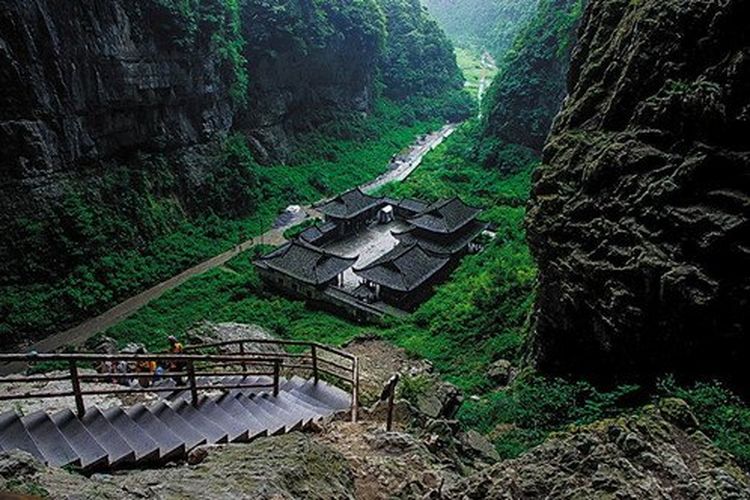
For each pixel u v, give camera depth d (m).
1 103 36.19
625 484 7.73
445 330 32.28
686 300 14.48
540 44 60.84
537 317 21.67
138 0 43.69
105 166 43.84
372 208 53.56
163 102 47.94
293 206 58.09
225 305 40.06
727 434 10.46
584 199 18.06
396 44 89.06
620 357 17.00
